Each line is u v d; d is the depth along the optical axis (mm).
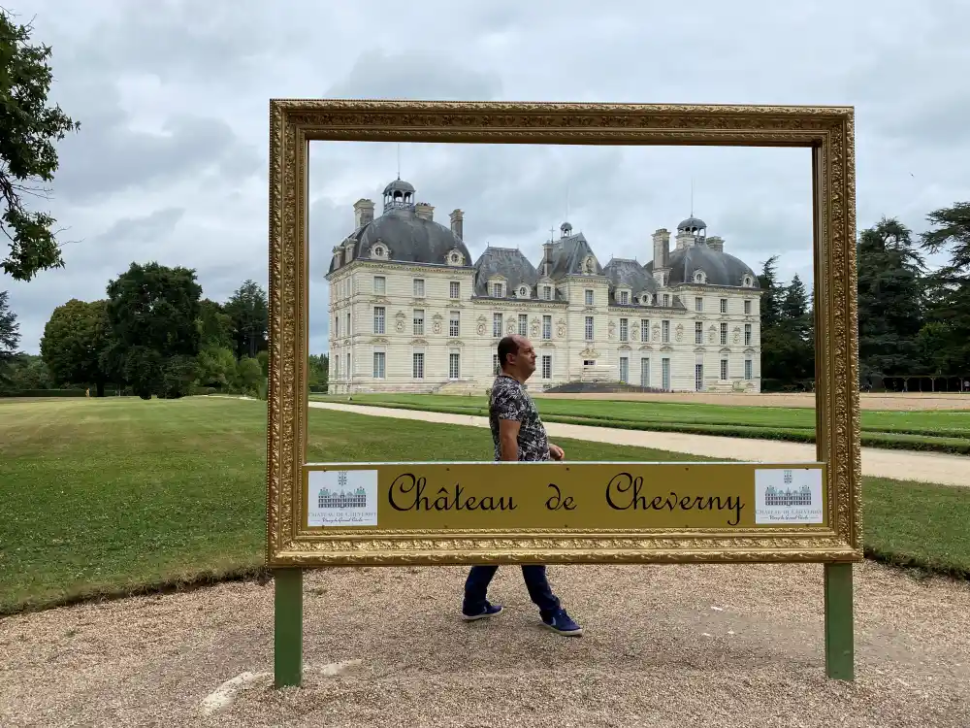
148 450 12922
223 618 4203
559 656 3422
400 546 3074
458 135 3148
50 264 12617
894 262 52438
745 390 50375
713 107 3135
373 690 2965
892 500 7418
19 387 74625
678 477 3143
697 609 4293
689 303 63969
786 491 3168
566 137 3156
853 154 3117
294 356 3059
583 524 3123
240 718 2756
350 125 3090
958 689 3053
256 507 7227
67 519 6656
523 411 3574
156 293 60594
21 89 12234
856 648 3619
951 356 51156
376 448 12477
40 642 3814
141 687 3162
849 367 3137
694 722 2680
